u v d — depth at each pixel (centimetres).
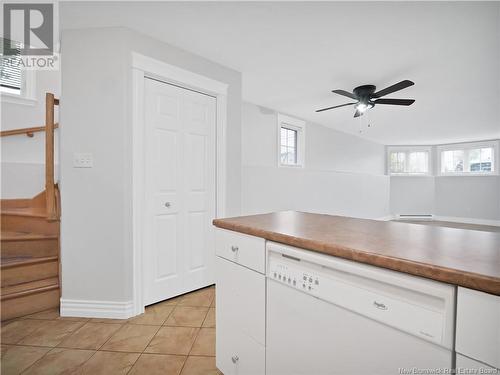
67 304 200
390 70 284
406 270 69
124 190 200
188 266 243
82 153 199
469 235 102
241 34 215
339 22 199
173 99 233
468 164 736
